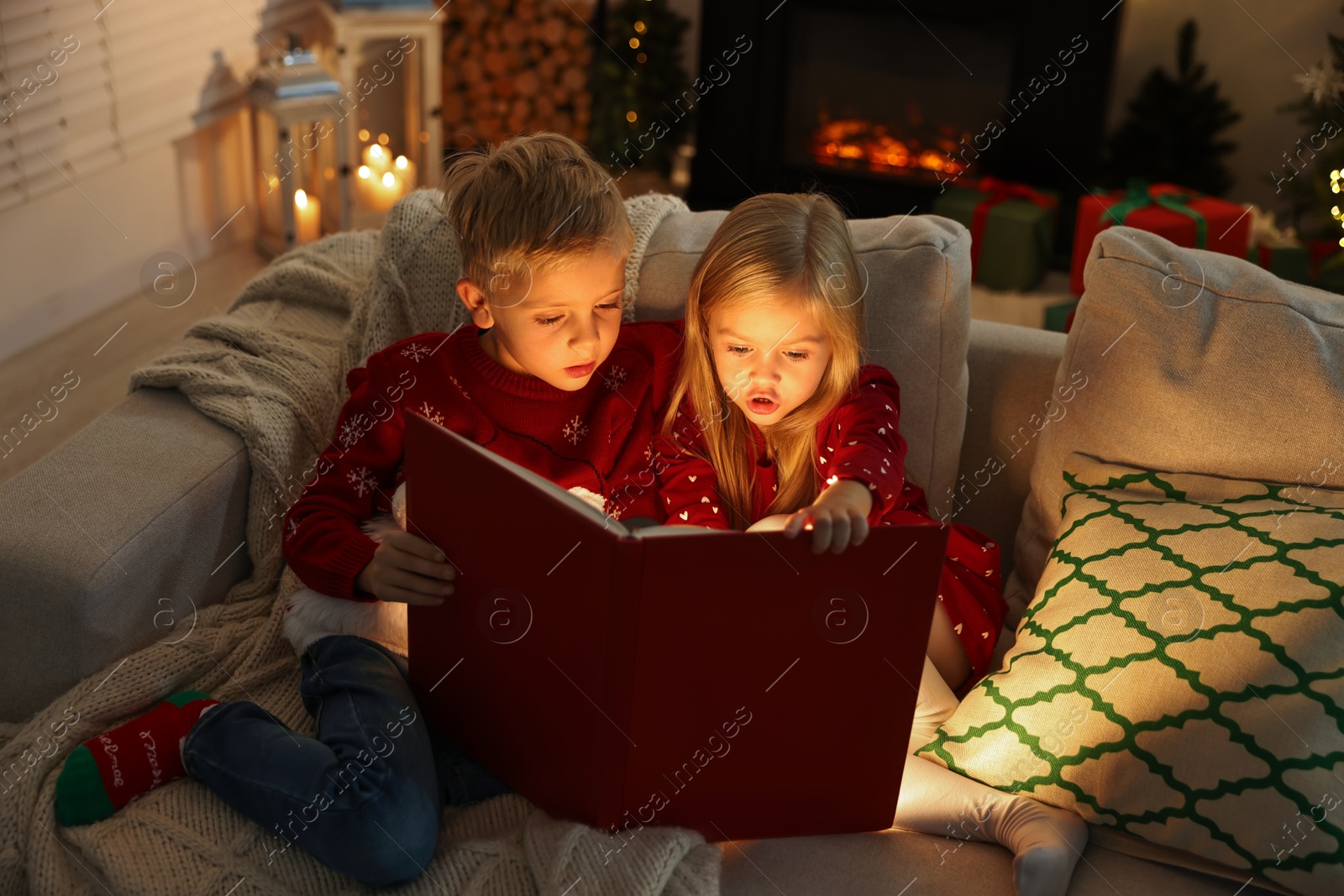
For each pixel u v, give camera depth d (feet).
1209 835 3.17
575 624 3.11
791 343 3.75
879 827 3.44
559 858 3.14
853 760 3.32
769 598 3.04
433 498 3.37
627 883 3.06
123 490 3.75
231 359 4.38
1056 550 3.84
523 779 3.46
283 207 9.30
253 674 3.87
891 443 3.83
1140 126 10.50
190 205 9.58
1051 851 3.11
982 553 4.08
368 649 3.72
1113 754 3.31
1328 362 3.73
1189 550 3.52
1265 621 3.28
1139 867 3.31
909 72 11.30
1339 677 3.16
